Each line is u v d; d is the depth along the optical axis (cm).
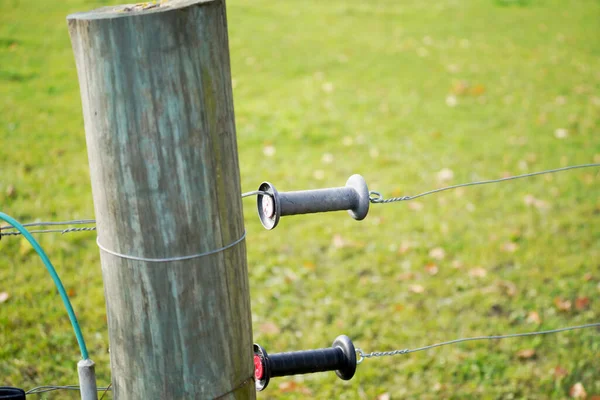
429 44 977
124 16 131
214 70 139
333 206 175
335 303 428
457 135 682
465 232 512
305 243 489
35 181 518
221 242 148
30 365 350
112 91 135
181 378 153
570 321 424
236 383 159
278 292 434
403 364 383
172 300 147
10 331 370
